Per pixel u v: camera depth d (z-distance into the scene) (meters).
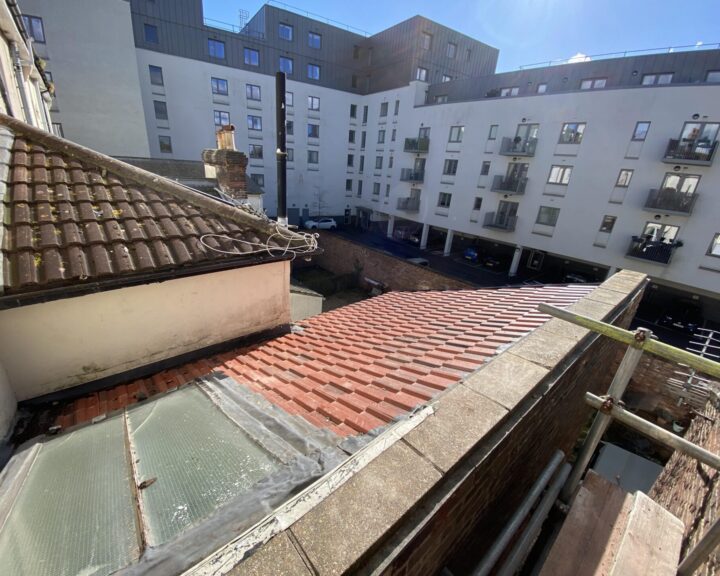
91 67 19.42
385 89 30.30
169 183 4.16
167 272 3.27
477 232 23.64
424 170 26.69
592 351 3.54
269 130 29.56
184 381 3.43
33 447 2.24
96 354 3.24
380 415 2.15
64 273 2.71
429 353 3.22
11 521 1.55
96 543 1.41
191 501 1.62
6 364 2.76
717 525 1.64
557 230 19.58
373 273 20.70
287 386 3.01
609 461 7.43
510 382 2.23
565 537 2.06
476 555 2.64
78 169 3.78
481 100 21.73
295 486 1.59
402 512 1.32
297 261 24.56
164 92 24.52
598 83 18.97
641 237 16.72
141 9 22.44
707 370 1.57
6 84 5.14
